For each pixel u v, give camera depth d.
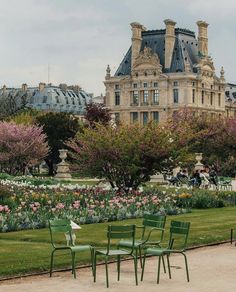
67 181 80.06
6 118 140.00
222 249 29.73
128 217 41.72
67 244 27.83
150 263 25.77
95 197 47.16
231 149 107.12
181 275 23.38
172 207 46.47
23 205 41.16
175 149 54.62
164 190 57.88
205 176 75.31
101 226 37.31
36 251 27.92
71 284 21.80
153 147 52.88
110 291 20.77
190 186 71.44
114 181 55.50
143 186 59.75
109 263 25.64
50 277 23.05
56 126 132.12
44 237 32.38
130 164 53.12
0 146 93.56
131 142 52.88
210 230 35.59
